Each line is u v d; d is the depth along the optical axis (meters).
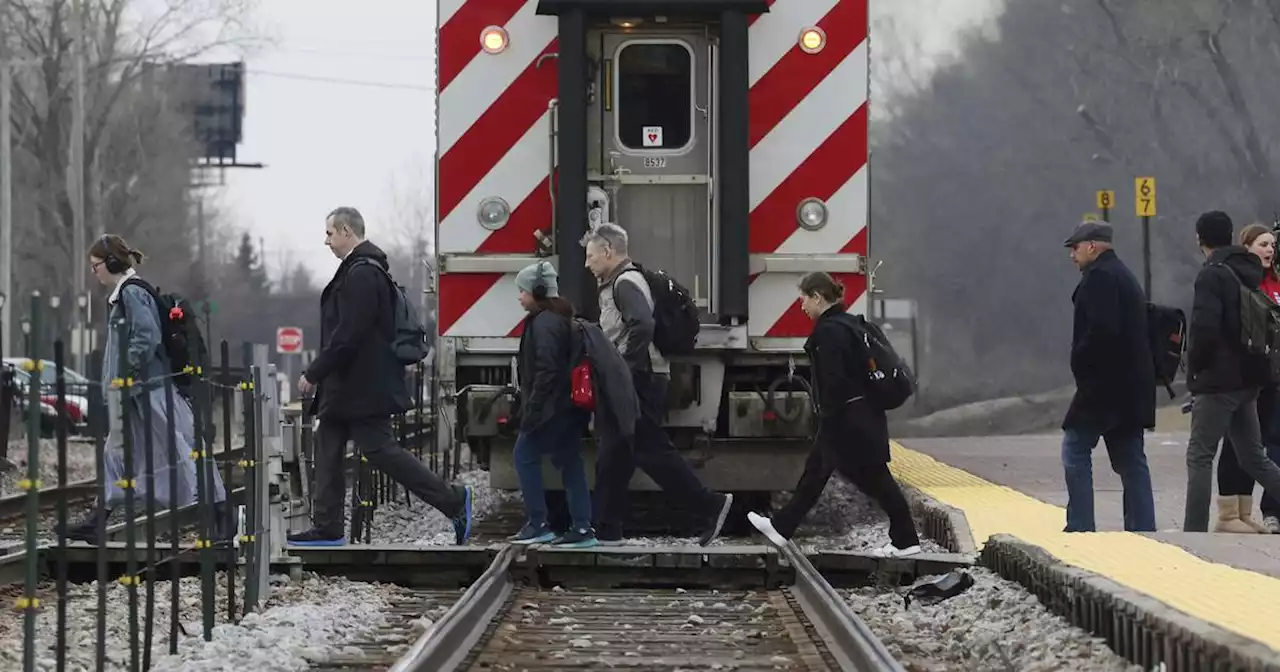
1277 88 154.38
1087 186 174.50
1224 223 39.59
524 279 39.16
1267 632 23.00
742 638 28.52
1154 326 40.12
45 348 24.77
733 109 43.22
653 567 35.94
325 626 29.05
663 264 44.66
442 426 60.09
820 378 38.81
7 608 32.50
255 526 32.03
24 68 182.38
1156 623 24.06
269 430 34.88
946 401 176.38
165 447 36.72
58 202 192.50
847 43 44.25
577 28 43.00
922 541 44.91
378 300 38.84
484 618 29.73
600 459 40.41
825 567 36.84
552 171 43.88
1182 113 161.75
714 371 44.84
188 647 27.80
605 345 38.88
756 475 46.16
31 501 22.70
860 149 44.22
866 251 44.19
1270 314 38.91
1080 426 39.19
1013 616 29.89
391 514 52.28
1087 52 169.50
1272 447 42.75
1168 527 44.22
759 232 44.22
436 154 44.50
